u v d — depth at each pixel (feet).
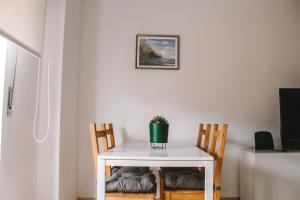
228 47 9.21
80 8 8.93
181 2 9.24
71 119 8.16
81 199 8.67
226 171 8.90
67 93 7.78
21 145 6.07
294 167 7.84
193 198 5.49
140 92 8.98
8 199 5.44
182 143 8.66
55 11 7.49
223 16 9.27
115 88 8.97
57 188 7.12
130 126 8.90
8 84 5.38
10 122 5.49
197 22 9.21
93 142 5.55
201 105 9.02
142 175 6.00
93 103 8.90
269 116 9.09
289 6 9.36
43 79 7.32
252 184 7.84
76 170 8.64
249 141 9.00
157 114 8.95
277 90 9.18
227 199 8.83
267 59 9.25
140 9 9.18
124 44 9.08
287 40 9.36
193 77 9.07
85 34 9.04
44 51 7.38
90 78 8.95
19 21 5.01
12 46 5.52
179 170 6.78
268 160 7.83
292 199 7.78
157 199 8.50
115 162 5.25
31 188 6.70
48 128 7.22
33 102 6.77
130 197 5.38
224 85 9.11
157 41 9.08
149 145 7.65
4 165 5.24
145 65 9.00
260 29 9.32
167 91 9.00
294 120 8.55
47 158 7.17
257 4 9.36
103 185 5.22
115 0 9.18
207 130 7.54
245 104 9.09
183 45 9.14
